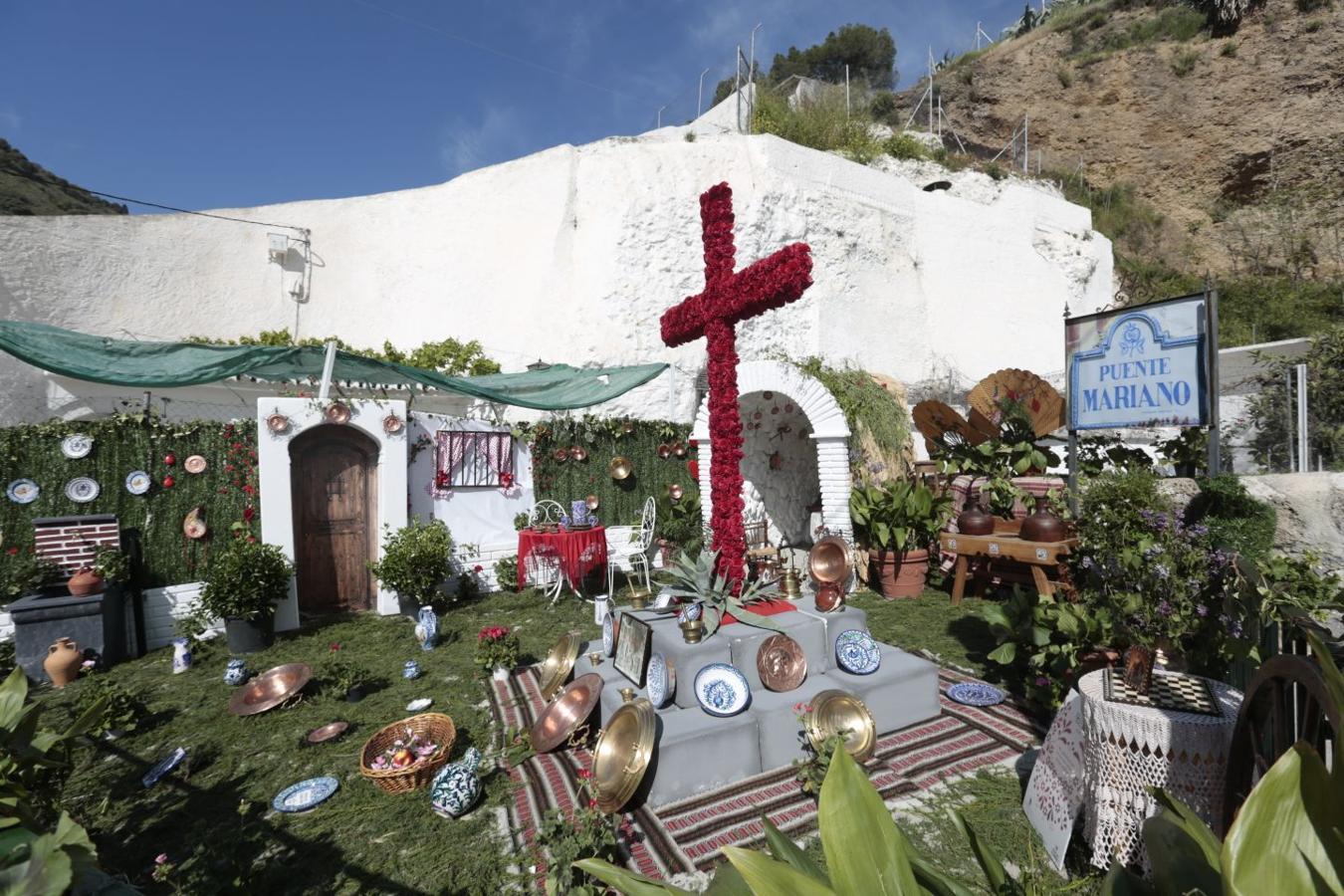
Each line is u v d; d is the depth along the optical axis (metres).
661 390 12.98
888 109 23.83
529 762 4.07
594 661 4.98
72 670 5.73
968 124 25.78
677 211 13.29
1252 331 17.64
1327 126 20.12
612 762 3.62
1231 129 21.67
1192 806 2.61
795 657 4.32
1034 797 3.24
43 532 6.24
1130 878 1.44
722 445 5.11
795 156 14.14
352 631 7.07
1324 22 20.08
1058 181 22.53
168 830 3.44
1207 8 22.36
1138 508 3.72
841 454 8.46
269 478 7.26
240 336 12.80
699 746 3.63
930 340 15.97
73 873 1.43
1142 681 3.03
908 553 7.88
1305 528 3.99
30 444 6.42
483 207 14.24
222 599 6.32
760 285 4.52
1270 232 20.45
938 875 1.48
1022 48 26.14
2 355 10.02
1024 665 5.29
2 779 2.15
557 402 10.07
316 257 13.92
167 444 7.00
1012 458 8.58
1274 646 3.11
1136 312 5.39
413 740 4.09
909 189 16.09
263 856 3.19
